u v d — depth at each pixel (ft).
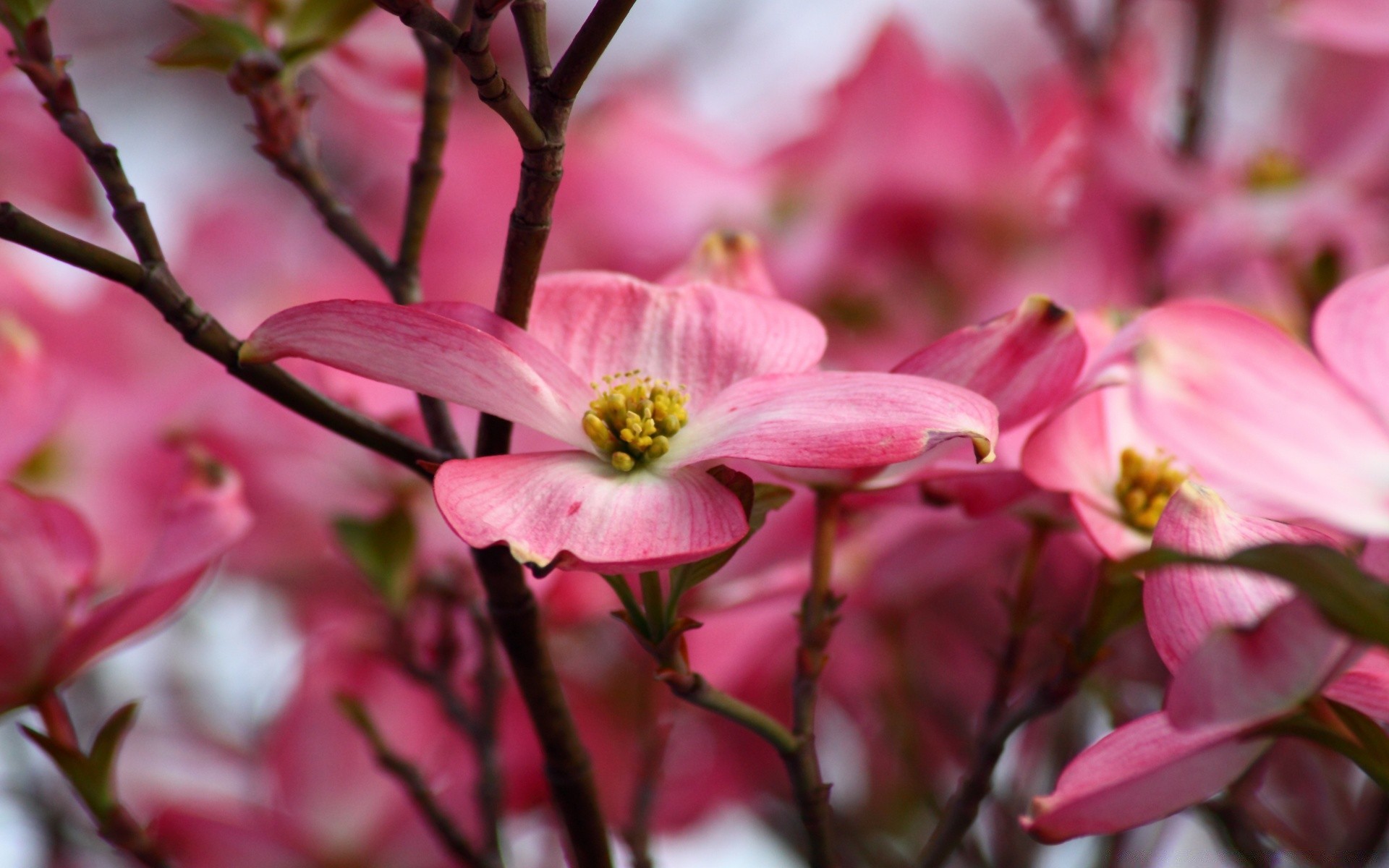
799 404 1.68
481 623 1.96
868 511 1.93
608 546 1.64
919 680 2.13
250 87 1.80
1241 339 1.71
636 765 2.08
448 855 1.99
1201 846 2.07
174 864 1.81
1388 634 1.49
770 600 1.96
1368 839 1.88
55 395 1.92
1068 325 1.71
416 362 1.64
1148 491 1.78
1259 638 1.53
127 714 1.79
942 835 1.80
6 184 2.05
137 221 1.67
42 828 2.08
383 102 1.95
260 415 2.09
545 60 1.62
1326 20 2.05
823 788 1.73
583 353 1.76
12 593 1.79
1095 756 1.61
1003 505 1.79
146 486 2.09
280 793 1.99
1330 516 1.67
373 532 1.96
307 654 2.03
